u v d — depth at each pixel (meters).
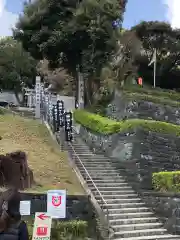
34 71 48.59
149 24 35.59
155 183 17.25
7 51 48.19
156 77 38.12
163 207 15.55
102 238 13.08
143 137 19.08
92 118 23.97
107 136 21.36
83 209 13.41
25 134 22.31
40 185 14.39
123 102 24.64
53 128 23.20
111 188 17.12
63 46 29.72
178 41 36.28
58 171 16.69
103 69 30.28
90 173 18.33
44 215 8.59
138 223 15.09
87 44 29.75
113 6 30.20
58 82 42.41
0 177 12.09
